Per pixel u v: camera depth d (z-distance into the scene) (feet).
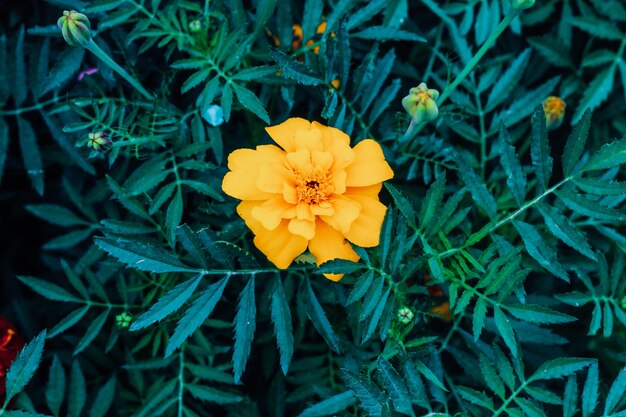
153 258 0.82
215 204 0.91
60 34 0.97
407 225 0.88
